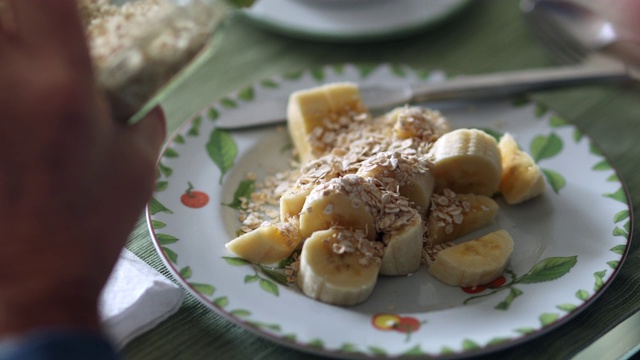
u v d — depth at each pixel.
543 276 0.35
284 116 0.44
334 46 0.53
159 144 0.30
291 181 0.40
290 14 0.52
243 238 0.35
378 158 0.37
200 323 0.33
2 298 0.24
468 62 0.51
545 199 0.39
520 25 0.55
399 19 0.52
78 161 0.25
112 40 0.29
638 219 0.40
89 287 0.25
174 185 0.39
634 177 0.43
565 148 0.42
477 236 0.38
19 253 0.24
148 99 0.29
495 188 0.39
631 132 0.46
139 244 0.37
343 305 0.33
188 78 0.49
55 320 0.24
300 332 0.31
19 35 0.25
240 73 0.50
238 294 0.33
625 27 0.50
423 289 0.35
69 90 0.24
